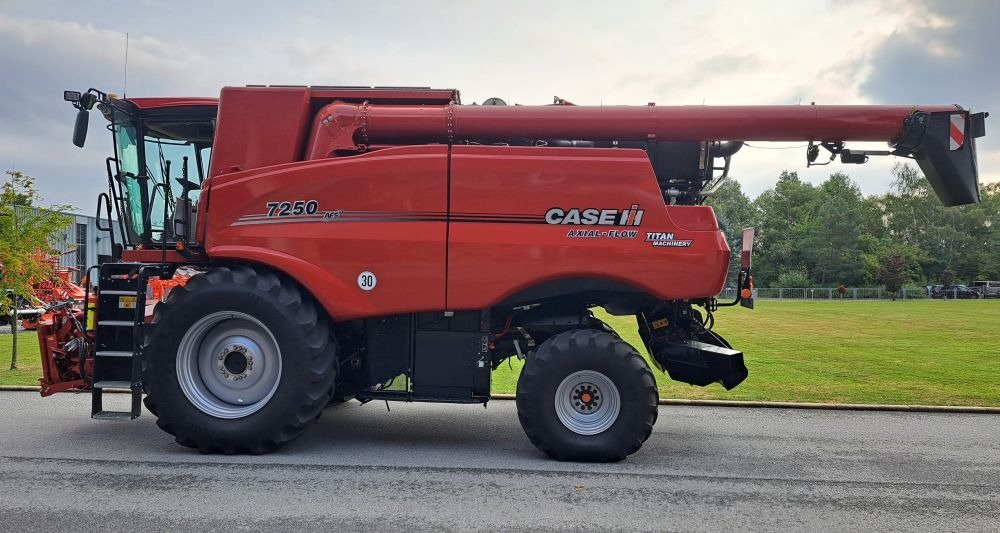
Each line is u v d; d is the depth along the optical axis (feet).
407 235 19.44
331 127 20.18
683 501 15.76
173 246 21.95
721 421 25.13
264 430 18.98
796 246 276.00
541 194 19.42
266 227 19.56
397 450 20.01
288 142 20.33
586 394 19.15
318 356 19.15
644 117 20.49
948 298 218.79
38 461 18.08
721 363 20.52
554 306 20.93
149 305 24.29
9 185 35.37
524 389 19.04
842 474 18.28
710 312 23.04
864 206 318.24
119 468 17.53
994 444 21.86
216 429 18.93
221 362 19.75
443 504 15.19
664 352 21.38
